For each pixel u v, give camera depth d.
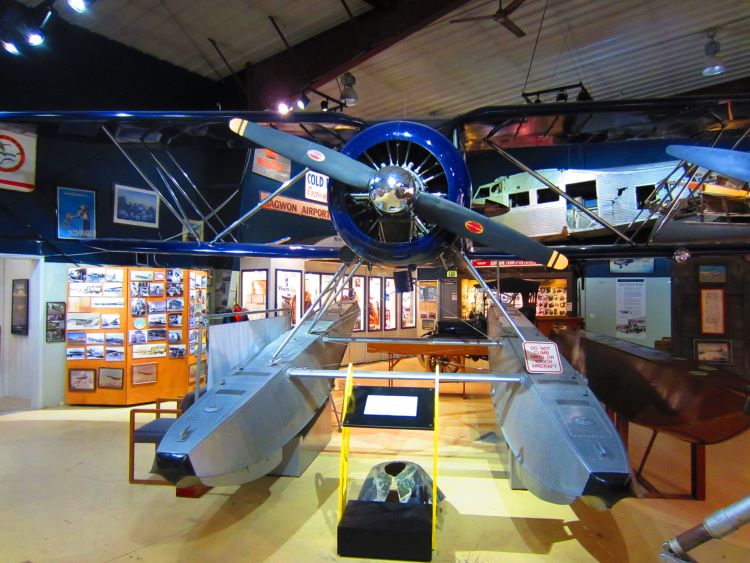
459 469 3.27
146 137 3.84
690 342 5.04
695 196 4.61
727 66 6.65
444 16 5.27
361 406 2.28
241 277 6.64
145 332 5.26
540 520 2.52
